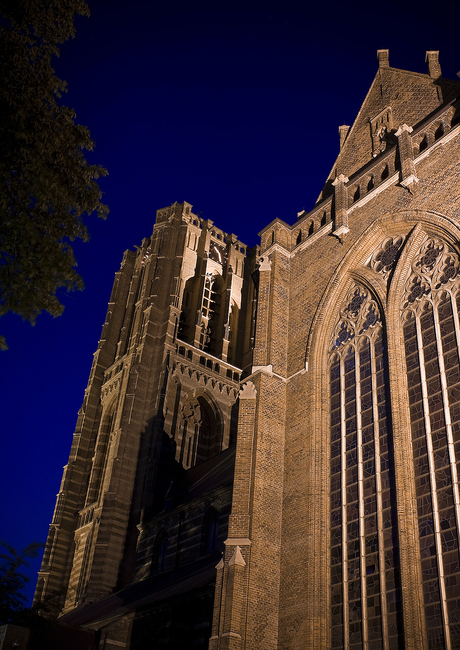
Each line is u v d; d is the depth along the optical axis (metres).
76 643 44.06
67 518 78.56
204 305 92.50
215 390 81.50
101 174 26.31
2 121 22.91
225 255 99.88
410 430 30.06
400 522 27.77
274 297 41.78
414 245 34.66
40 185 23.62
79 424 87.38
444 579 25.62
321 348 37.91
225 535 50.97
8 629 30.62
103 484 74.06
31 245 23.58
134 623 43.88
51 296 24.22
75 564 71.69
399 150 37.75
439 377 30.02
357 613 28.42
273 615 31.12
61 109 25.47
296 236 45.31
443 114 36.91
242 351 91.88
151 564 59.19
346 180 42.00
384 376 33.09
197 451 76.94
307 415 36.12
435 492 27.61
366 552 29.42
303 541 32.06
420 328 32.22
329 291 38.88
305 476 34.06
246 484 34.59
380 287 35.59
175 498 63.19
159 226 96.81
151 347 81.81
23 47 23.88
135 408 75.44
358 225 39.19
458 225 32.00
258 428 36.19
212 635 30.33
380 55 47.88
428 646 25.03
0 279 23.28
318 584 30.42
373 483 30.81
